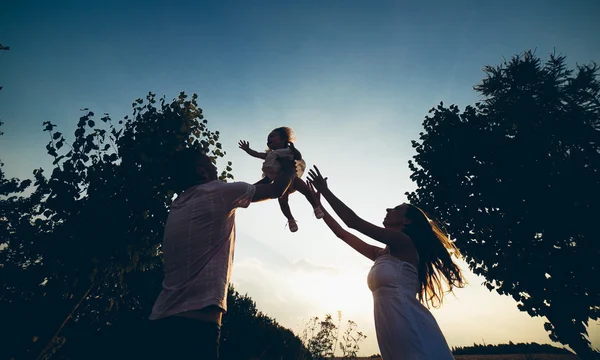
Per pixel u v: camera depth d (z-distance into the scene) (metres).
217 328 1.63
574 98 11.70
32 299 4.54
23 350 4.41
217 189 1.86
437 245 3.12
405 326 2.42
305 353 9.34
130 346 6.53
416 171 12.67
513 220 10.43
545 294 9.47
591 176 10.02
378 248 3.42
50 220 5.11
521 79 12.68
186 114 6.55
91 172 5.12
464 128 12.05
